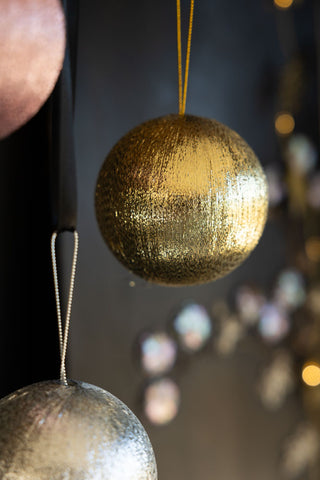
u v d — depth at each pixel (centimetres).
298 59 103
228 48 94
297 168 101
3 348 76
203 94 91
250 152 43
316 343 103
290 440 103
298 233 103
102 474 36
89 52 79
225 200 41
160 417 85
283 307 100
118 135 81
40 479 36
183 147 41
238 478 97
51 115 42
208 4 91
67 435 36
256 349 99
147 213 41
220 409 95
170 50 87
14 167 75
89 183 78
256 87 98
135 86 83
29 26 39
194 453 92
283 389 101
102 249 80
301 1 104
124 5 82
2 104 40
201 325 88
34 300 76
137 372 85
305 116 105
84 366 79
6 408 37
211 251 42
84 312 79
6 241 76
